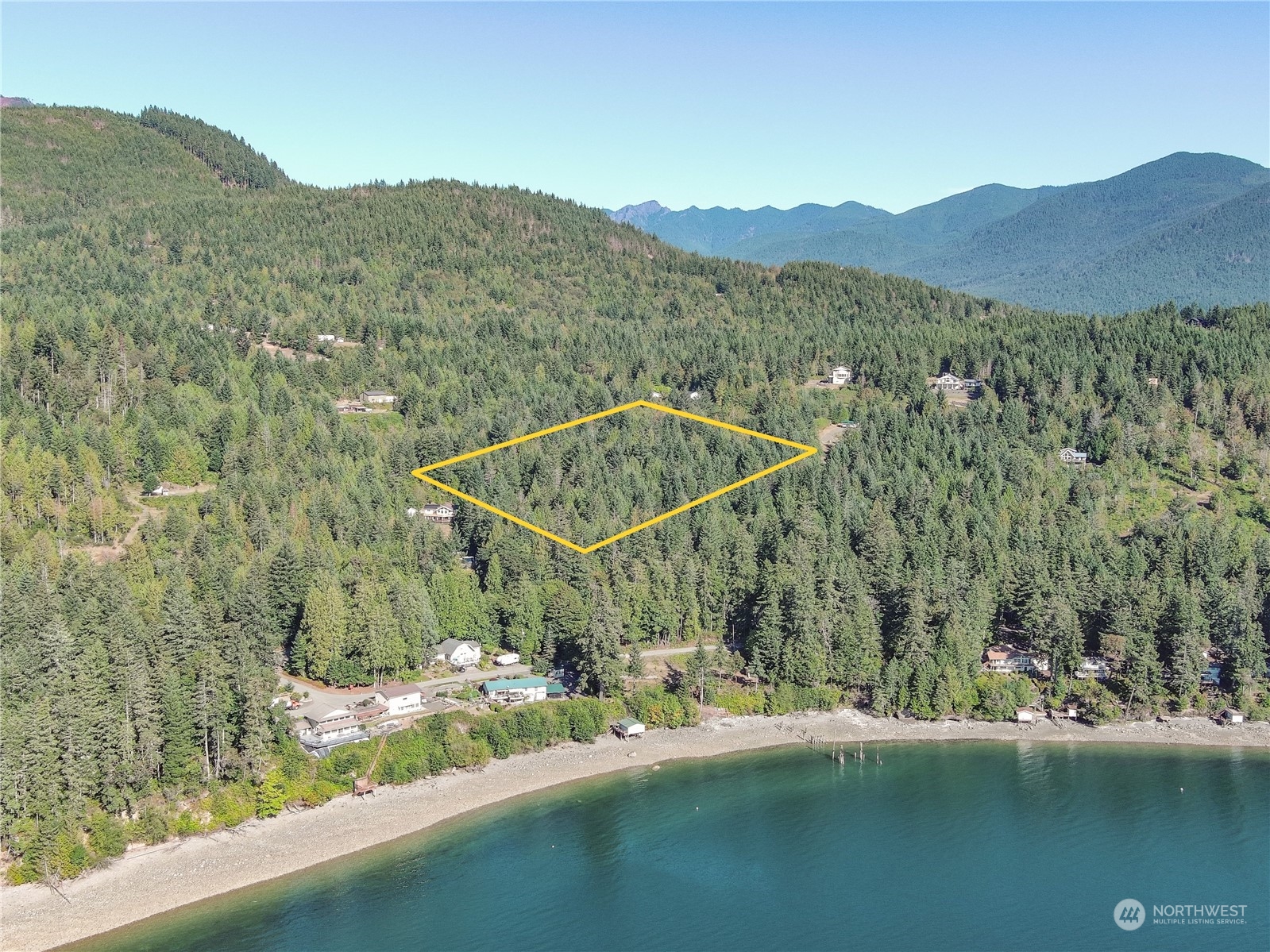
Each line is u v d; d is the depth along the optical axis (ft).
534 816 463.42
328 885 404.57
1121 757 531.09
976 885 408.87
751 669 593.83
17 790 401.90
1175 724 569.23
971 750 540.11
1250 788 495.82
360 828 447.01
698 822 459.32
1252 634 590.55
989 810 471.62
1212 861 428.15
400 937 370.73
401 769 484.74
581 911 387.96
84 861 403.34
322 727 492.95
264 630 544.62
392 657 556.92
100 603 519.19
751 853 432.66
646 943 368.27
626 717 556.51
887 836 447.42
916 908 392.27
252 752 452.76
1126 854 433.07
